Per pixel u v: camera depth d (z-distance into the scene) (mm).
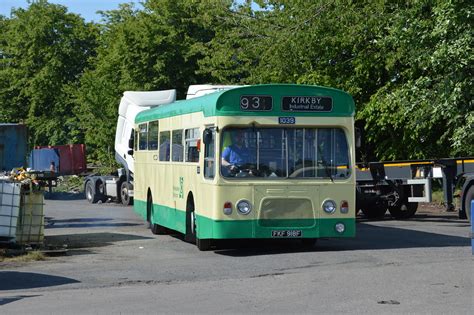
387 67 28844
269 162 15922
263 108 15930
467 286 11594
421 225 22812
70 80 64375
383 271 13219
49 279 13391
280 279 12773
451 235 19422
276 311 10094
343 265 14164
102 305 10852
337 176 16109
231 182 15703
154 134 21406
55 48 63875
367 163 25219
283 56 32375
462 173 23219
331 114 16156
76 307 10734
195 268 14398
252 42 35156
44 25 64062
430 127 27781
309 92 16094
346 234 16062
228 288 12055
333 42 31234
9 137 23812
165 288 12273
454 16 22438
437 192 27438
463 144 24922
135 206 23828
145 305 10789
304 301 10750
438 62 23516
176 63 48062
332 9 30938
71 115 64125
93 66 61906
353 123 16250
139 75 48438
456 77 23688
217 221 15719
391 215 26016
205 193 16312
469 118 23453
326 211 15984
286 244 17969
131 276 13609
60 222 26094
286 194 15844
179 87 48500
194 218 17547
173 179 19156
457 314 9633
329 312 9922
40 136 65125
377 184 25062
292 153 16016
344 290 11516
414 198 24219
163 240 19578
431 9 24734
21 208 17250
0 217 16734
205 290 11945
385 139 32688
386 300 10648
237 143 15875
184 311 10281
